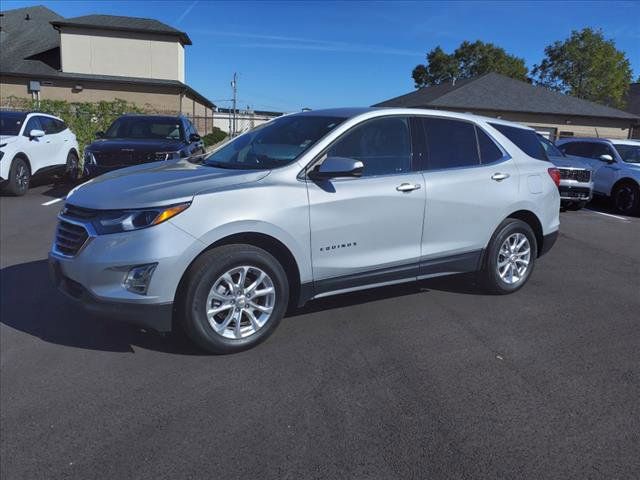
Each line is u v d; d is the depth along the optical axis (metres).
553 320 4.98
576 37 44.97
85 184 4.55
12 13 35.59
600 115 29.97
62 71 30.72
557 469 2.84
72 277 3.91
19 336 4.48
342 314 4.99
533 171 5.66
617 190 12.68
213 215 3.85
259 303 4.21
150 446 3.03
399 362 4.05
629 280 6.50
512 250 5.58
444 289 5.79
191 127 12.23
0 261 6.70
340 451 2.98
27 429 3.21
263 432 3.15
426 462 2.89
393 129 4.82
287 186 4.17
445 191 4.93
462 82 32.72
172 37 31.14
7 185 11.41
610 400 3.54
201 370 3.89
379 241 4.61
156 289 3.72
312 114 5.05
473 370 3.94
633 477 2.79
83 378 3.79
